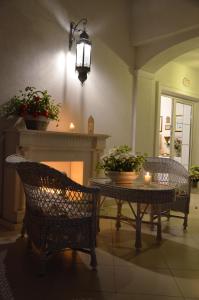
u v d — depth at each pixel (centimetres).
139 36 470
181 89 603
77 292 199
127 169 307
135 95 491
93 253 237
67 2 400
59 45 393
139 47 487
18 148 324
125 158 308
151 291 205
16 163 221
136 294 200
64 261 249
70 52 406
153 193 269
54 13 387
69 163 414
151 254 272
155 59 473
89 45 387
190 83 626
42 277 218
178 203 362
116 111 470
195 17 396
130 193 276
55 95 391
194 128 680
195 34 409
